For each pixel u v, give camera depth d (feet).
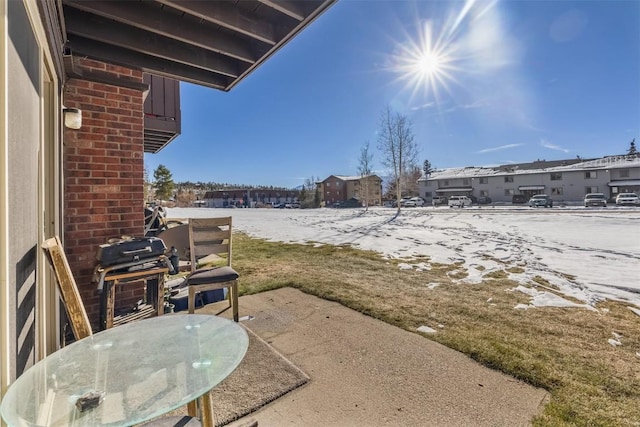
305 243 26.76
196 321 5.08
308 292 12.85
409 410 5.77
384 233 31.99
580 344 8.34
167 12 8.38
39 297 5.22
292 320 9.95
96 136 9.85
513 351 7.93
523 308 10.97
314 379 6.72
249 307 11.13
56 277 4.47
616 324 9.63
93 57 9.43
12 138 3.40
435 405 5.90
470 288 13.34
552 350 8.00
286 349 8.05
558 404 5.93
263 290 13.12
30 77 4.44
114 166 10.16
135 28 9.11
